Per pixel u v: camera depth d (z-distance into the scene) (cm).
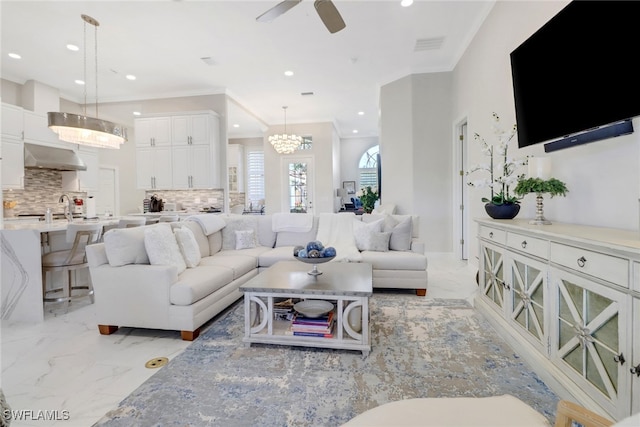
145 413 158
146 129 592
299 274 259
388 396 171
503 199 266
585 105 186
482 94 380
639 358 119
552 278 173
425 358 211
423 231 527
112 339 246
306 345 223
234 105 649
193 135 577
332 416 155
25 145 507
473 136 414
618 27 162
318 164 858
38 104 539
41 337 251
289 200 881
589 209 210
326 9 237
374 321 274
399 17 369
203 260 337
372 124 915
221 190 609
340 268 279
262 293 224
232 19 364
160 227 288
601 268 137
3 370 200
